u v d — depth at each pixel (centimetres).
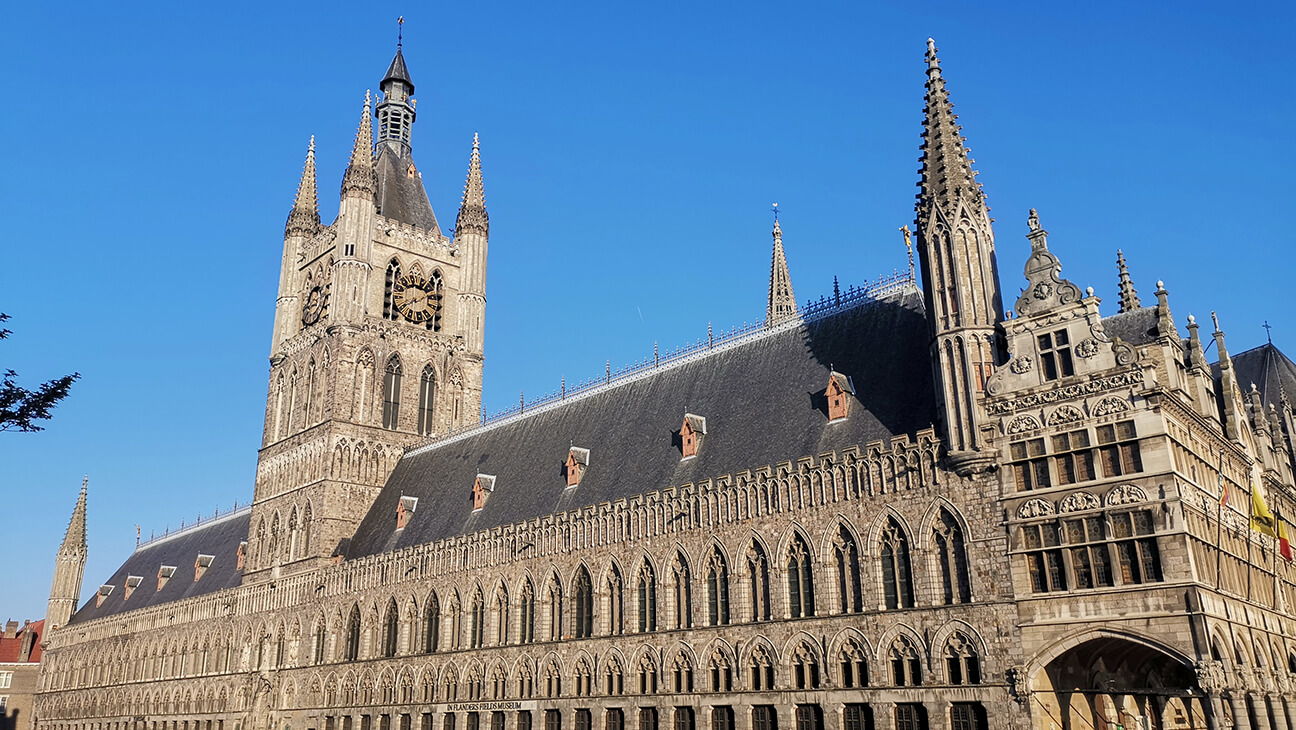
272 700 10025
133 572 15338
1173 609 4712
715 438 7238
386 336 10881
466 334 11569
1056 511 5162
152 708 12156
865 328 7044
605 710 6869
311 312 11369
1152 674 5647
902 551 5703
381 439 10588
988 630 5219
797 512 6162
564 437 8831
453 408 11262
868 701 5562
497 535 8119
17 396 4062
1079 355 5312
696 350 8388
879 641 5597
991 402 5534
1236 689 4669
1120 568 4916
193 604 11956
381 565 9175
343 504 10156
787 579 6150
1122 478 5000
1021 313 5600
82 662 14362
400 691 8575
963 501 5481
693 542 6669
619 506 7212
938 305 5875
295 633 10019
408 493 10006
